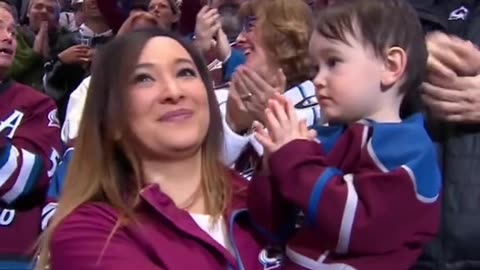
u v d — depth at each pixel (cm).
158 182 297
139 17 575
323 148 289
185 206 298
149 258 279
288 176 273
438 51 296
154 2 685
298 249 284
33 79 714
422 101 300
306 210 270
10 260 498
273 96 314
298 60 396
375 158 271
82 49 679
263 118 354
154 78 293
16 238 502
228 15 596
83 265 277
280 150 276
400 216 269
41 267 293
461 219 298
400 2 292
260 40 401
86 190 293
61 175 436
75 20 822
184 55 298
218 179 306
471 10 334
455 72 297
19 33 714
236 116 369
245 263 293
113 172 296
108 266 273
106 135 297
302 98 366
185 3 646
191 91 295
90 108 298
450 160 303
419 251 280
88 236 280
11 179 496
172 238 283
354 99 283
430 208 276
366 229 265
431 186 275
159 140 291
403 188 267
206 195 303
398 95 288
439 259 301
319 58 291
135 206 287
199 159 304
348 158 278
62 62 676
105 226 282
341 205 265
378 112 287
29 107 521
